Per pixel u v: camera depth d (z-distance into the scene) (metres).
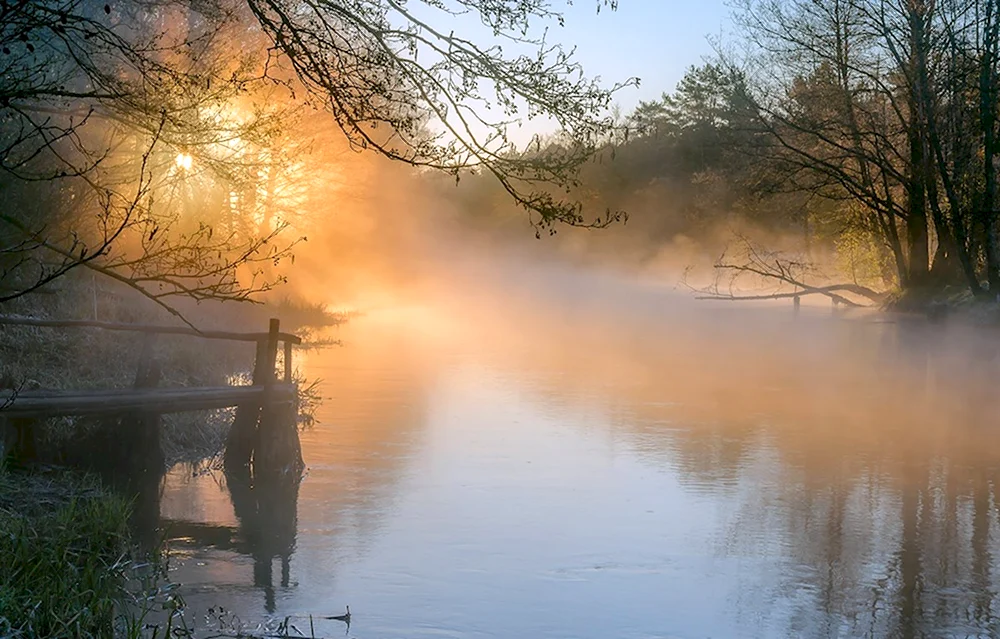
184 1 11.31
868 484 11.62
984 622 7.49
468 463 12.30
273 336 11.52
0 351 12.99
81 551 7.95
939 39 31.97
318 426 14.51
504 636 7.03
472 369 21.59
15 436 10.19
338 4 8.45
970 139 32.25
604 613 7.50
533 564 8.58
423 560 8.62
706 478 11.79
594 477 11.71
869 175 35.75
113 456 10.88
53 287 14.70
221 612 7.34
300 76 8.12
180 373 14.73
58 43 10.22
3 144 10.75
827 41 33.88
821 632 7.23
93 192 11.40
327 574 8.23
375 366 21.59
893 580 8.38
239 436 11.78
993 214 30.58
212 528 9.48
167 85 10.11
